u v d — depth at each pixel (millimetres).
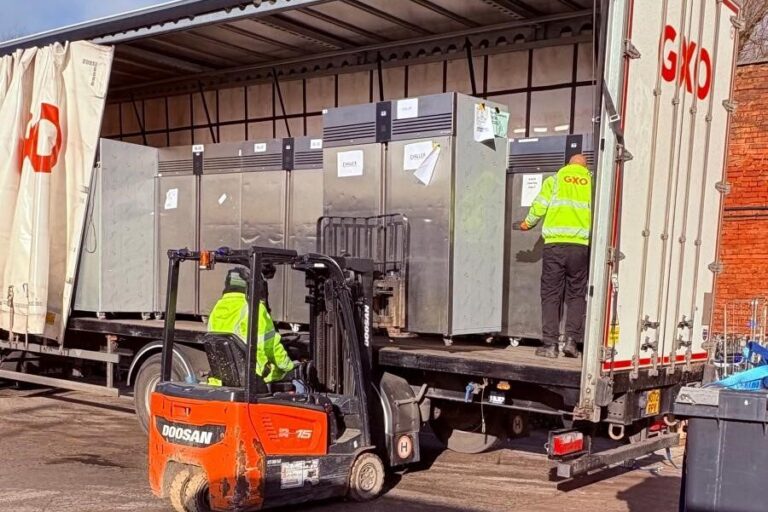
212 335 5574
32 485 6316
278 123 10281
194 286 8539
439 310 6457
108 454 7375
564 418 5832
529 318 6945
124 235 8820
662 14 5523
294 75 10078
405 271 6621
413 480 6703
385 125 6805
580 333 6223
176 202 8852
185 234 8766
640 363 5527
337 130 7137
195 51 9656
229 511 5195
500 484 6613
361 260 6258
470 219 6625
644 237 5465
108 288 8672
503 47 8469
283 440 5449
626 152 5160
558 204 6250
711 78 6203
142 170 8984
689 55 5875
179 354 7418
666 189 5707
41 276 8453
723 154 6453
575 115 8031
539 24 8227
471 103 6625
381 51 9391
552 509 5879
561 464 5305
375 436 6289
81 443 7809
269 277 5730
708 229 6320
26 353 9867
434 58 8969
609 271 5133
